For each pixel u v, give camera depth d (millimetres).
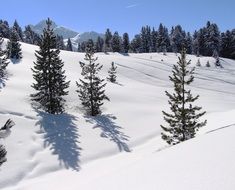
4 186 26234
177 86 29828
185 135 29391
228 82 109250
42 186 25750
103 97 45938
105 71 90500
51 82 42969
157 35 191375
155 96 64500
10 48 76125
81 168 30172
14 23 170250
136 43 194250
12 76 58281
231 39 179500
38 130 35844
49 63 42844
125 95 59094
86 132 38750
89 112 45906
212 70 130250
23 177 27812
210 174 7172
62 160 31500
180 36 186375
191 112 29609
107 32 185750
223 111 58531
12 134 33156
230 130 12133
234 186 6109
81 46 188750
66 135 36625
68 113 44469
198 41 183125
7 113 37500
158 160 10578
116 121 44531
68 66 83750
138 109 50906
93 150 34781
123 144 37500
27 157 30547
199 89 87812
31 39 172125
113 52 153750
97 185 10133
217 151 9102
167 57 154625
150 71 104500
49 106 42906
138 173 9664
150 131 42562
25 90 49438
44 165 30062
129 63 107500
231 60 162750
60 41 187375
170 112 51719
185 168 8344
